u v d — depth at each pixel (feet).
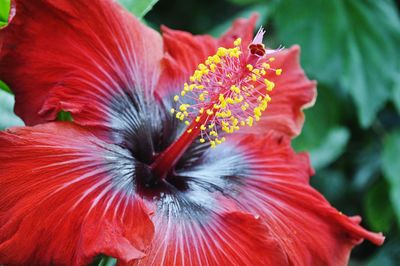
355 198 1.90
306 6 1.46
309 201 0.98
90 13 0.91
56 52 0.88
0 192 0.79
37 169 0.81
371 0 1.48
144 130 0.98
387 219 1.68
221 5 2.20
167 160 0.95
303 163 1.05
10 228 0.78
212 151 1.04
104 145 0.91
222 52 0.93
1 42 0.84
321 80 1.47
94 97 0.91
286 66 1.08
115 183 0.88
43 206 0.80
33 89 0.87
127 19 0.97
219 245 0.89
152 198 0.93
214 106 0.94
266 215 0.97
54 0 0.87
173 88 1.03
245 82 0.94
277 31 1.54
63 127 0.87
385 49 1.47
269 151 1.04
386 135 1.60
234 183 1.00
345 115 1.70
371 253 2.01
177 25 2.18
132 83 0.97
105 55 0.93
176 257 0.86
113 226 0.81
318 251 0.95
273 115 1.06
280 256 0.89
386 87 1.47
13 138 0.81
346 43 1.47
